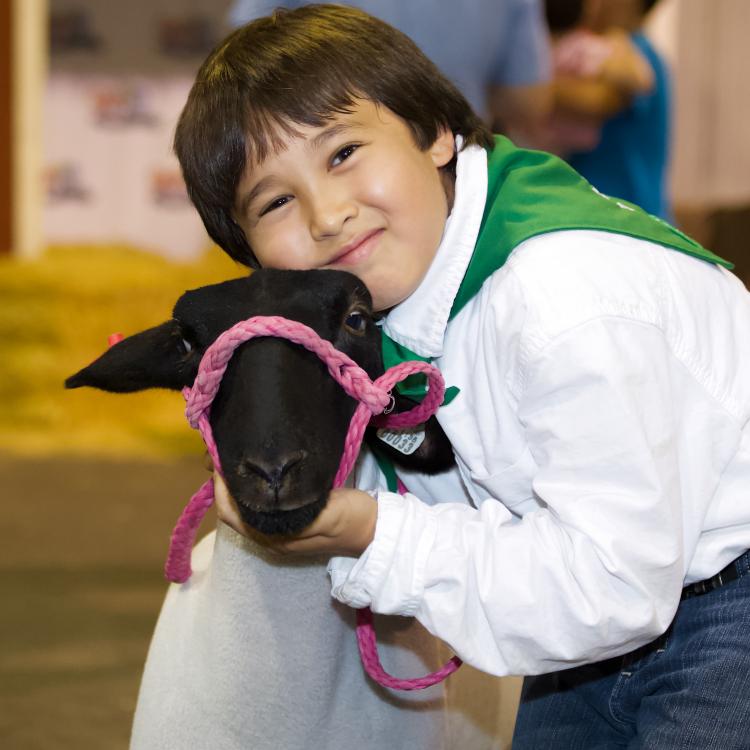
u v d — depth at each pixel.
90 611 5.24
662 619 1.95
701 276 2.19
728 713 2.01
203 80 2.17
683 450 2.06
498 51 4.57
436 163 2.21
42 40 12.26
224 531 2.11
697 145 10.73
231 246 2.30
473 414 2.13
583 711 2.33
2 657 4.62
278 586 2.06
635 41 5.58
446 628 1.96
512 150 2.22
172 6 13.33
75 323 10.49
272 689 2.09
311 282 1.93
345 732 2.18
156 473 8.61
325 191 2.04
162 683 2.22
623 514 1.92
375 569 1.94
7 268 10.71
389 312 2.24
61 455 9.29
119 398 10.37
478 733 2.47
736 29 10.50
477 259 2.09
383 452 2.25
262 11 3.82
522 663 1.96
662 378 1.99
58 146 13.49
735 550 2.10
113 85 13.44
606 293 1.99
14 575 5.80
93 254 11.94
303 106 2.04
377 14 4.18
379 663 2.12
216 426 1.87
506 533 1.97
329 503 1.88
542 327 1.96
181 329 1.99
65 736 3.88
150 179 13.60
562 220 2.07
